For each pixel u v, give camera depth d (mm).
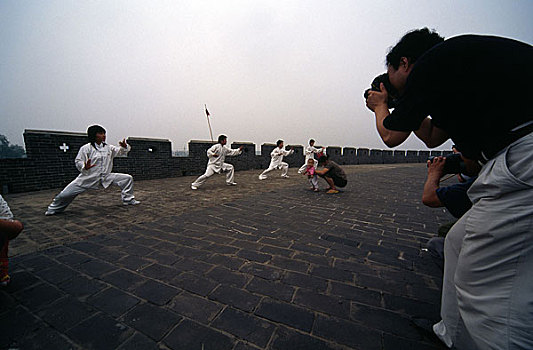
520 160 843
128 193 4902
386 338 1482
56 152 6879
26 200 5285
